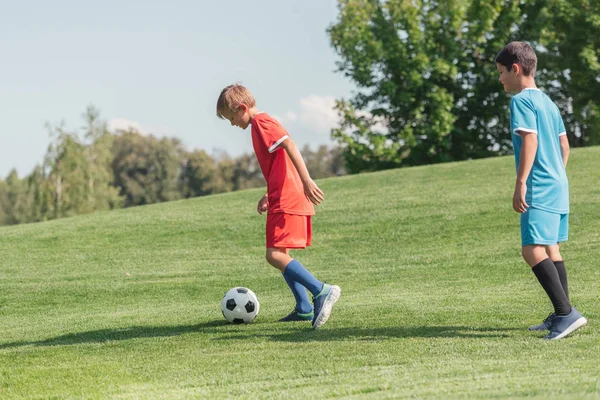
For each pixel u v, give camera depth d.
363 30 39.00
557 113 4.90
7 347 5.69
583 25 38.69
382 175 22.31
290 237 5.40
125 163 101.50
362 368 4.02
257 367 4.25
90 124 57.91
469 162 23.09
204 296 9.37
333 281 9.74
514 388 3.19
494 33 39.53
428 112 40.41
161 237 15.55
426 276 9.63
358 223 15.12
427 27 39.84
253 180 105.44
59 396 3.89
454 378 3.59
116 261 13.40
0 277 12.01
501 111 39.75
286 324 5.98
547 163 4.71
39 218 54.66
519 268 9.63
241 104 5.50
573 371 3.56
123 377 4.25
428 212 15.31
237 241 14.70
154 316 7.23
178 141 106.00
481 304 6.54
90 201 55.00
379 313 6.18
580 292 7.13
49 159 54.44
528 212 4.68
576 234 11.71
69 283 11.06
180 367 4.39
